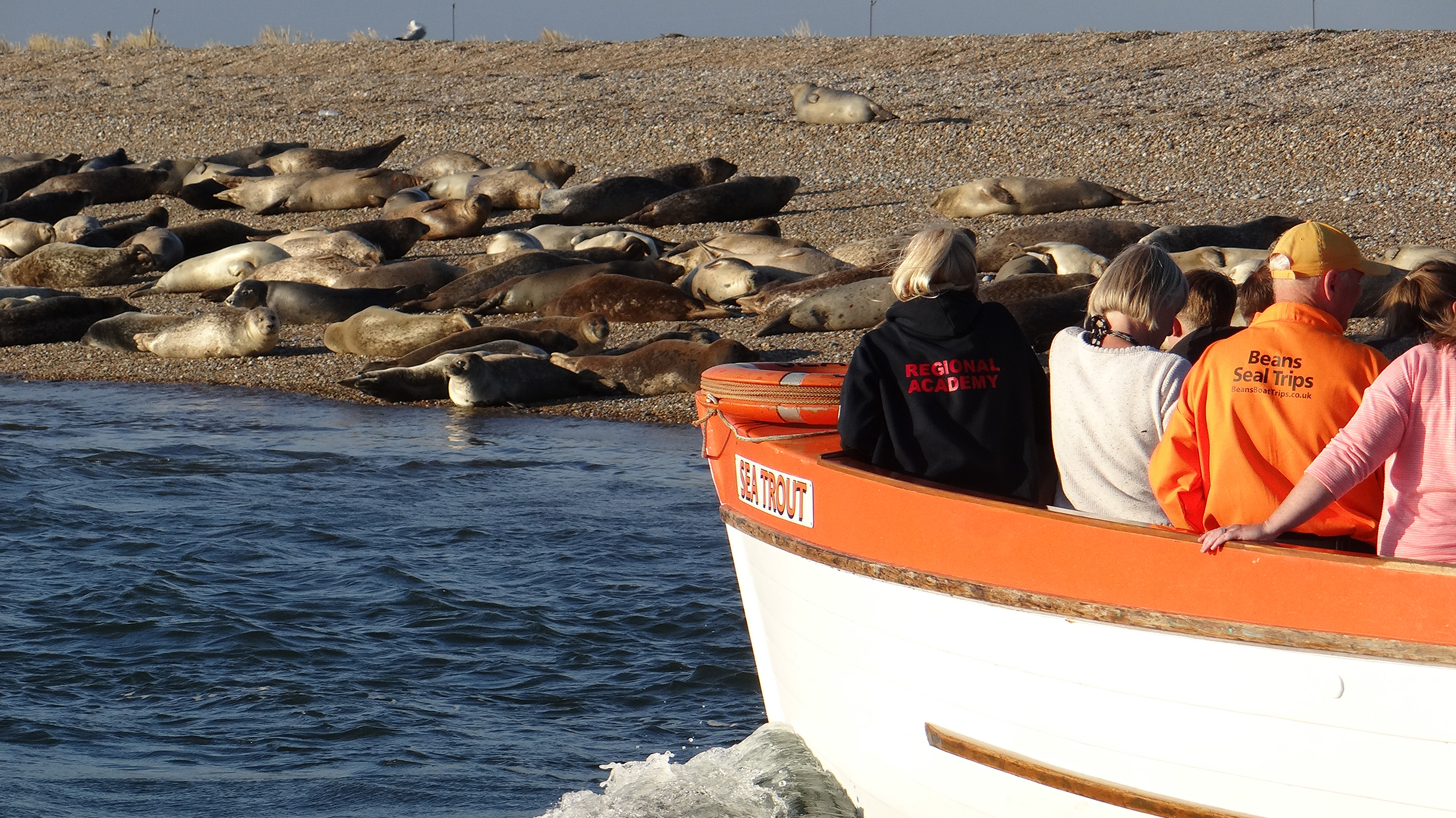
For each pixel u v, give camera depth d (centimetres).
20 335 4553
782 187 5894
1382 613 924
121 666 1878
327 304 4669
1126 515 1137
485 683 1845
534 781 1546
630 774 1549
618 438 3353
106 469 3008
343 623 2055
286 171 7106
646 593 2191
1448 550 949
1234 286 1395
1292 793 994
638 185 6084
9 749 1606
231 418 3603
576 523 2600
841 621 1314
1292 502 950
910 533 1179
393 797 1502
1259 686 986
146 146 8244
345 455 3159
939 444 1195
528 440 3334
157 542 2450
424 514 2659
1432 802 938
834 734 1421
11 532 2495
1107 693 1069
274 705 1758
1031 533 1086
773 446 1385
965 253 1222
